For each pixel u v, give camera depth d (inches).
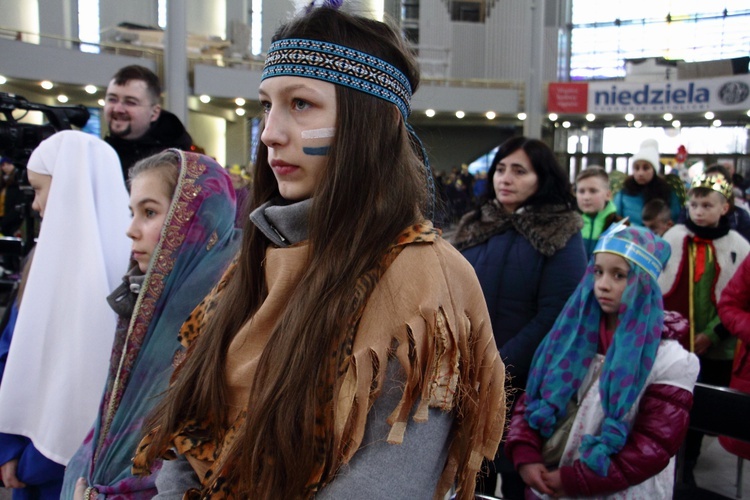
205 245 52.8
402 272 26.7
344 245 27.3
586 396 63.1
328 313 26.2
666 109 566.9
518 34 605.0
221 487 27.6
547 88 585.6
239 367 29.8
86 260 61.7
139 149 100.9
